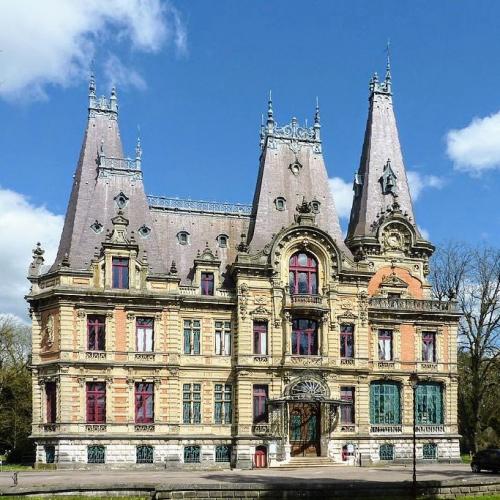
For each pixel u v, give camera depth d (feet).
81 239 250.57
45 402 243.40
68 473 219.41
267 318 256.93
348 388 263.70
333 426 257.55
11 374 327.06
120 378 242.58
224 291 258.57
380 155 299.99
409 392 273.13
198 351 254.68
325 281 263.70
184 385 251.19
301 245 263.29
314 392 252.83
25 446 310.65
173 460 243.40
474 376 306.35
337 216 281.33
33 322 249.34
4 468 242.37
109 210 258.16
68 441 234.38
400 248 284.82
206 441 249.14
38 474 214.69
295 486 163.22
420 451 270.46
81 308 241.55
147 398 246.27
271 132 285.23
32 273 250.78
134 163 266.57
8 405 323.37
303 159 286.25
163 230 268.41
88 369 239.91
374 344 272.72
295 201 278.87
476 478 176.45
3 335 342.23
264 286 258.37
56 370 238.68
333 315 262.67
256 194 281.74
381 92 309.22
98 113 272.72
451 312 281.74
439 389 279.69
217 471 233.35
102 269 245.45
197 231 272.72
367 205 290.97
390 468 245.45
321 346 260.01
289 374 254.68
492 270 308.60
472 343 308.19
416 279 284.61
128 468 237.86
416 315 278.05
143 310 247.50
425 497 166.30
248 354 253.03
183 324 254.27
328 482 170.09
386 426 267.80
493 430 337.11
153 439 242.78
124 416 241.14
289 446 252.01
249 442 248.52
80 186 260.83
